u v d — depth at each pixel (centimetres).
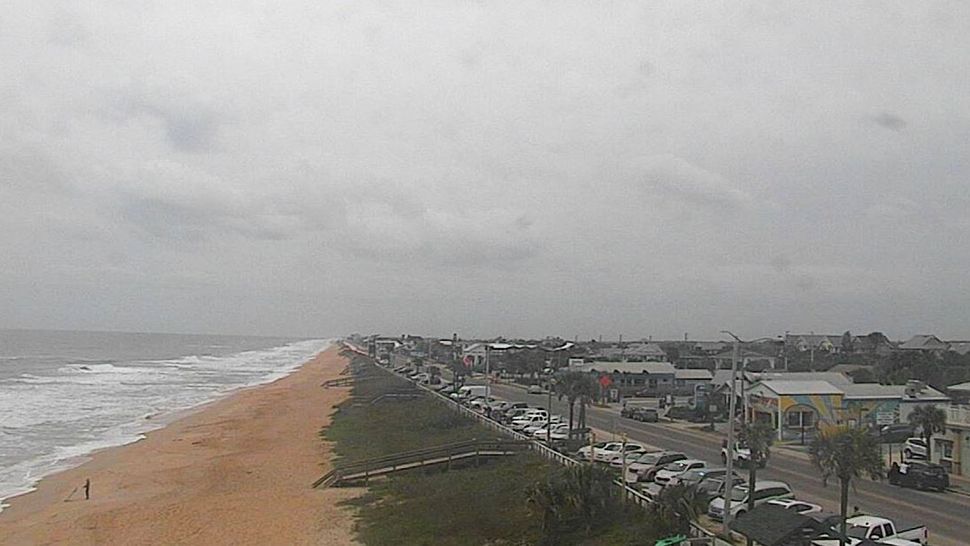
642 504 3725
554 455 5288
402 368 17700
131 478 6391
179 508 5112
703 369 12356
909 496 4603
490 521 4059
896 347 17062
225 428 9394
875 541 3108
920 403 7444
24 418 10219
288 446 7850
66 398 12650
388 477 5650
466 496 4669
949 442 5562
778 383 7538
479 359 17988
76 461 7275
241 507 5050
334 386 15075
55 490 6009
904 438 7006
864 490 4750
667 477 4772
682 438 6975
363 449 7162
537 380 13312
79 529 4700
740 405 7900
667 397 10100
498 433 6781
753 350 17088
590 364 11794
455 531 4000
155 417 10575
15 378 16162
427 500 4738
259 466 6700
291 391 14325
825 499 4416
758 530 3077
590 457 5309
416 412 9188
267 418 10325
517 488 4612
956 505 4375
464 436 6900
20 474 6662
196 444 8181
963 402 6888
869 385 7906
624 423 8125
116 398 12912
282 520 4631
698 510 3488
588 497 3738
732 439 3453
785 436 7088
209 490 5756
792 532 3005
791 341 19562
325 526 4428
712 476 4631
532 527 3828
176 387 15150
